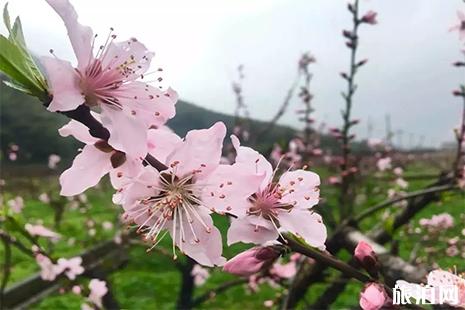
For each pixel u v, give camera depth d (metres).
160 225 0.10
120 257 0.45
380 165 0.58
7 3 0.09
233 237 0.11
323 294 0.32
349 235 0.27
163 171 0.10
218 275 0.72
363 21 0.36
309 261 0.30
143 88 0.10
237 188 0.10
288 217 0.11
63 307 0.59
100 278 0.36
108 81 0.10
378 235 0.30
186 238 0.10
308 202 0.11
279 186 0.11
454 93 0.31
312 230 0.11
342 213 0.38
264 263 0.11
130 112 0.10
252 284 0.48
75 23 0.09
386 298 0.11
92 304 0.32
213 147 0.10
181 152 0.10
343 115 0.37
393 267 0.19
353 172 0.37
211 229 0.10
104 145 0.10
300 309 0.34
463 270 0.23
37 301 0.61
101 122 0.10
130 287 0.68
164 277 0.71
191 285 0.43
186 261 0.43
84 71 0.10
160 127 0.10
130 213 0.10
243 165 0.10
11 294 0.58
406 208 0.30
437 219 0.42
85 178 0.10
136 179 0.10
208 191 0.10
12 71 0.09
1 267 0.63
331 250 0.28
